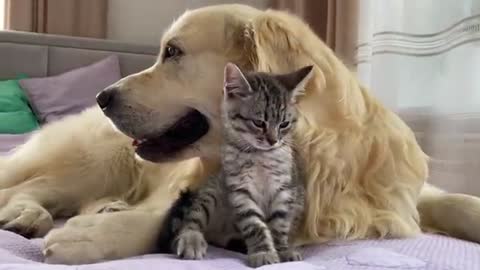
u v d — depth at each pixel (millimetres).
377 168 1424
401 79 2494
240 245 1327
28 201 1697
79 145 1959
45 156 1965
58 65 3719
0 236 1253
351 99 1415
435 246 1250
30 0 3779
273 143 1242
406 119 2467
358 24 2723
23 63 3641
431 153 2342
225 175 1296
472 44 2166
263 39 1436
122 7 4172
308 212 1342
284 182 1250
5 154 2420
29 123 3262
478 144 2160
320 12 3168
